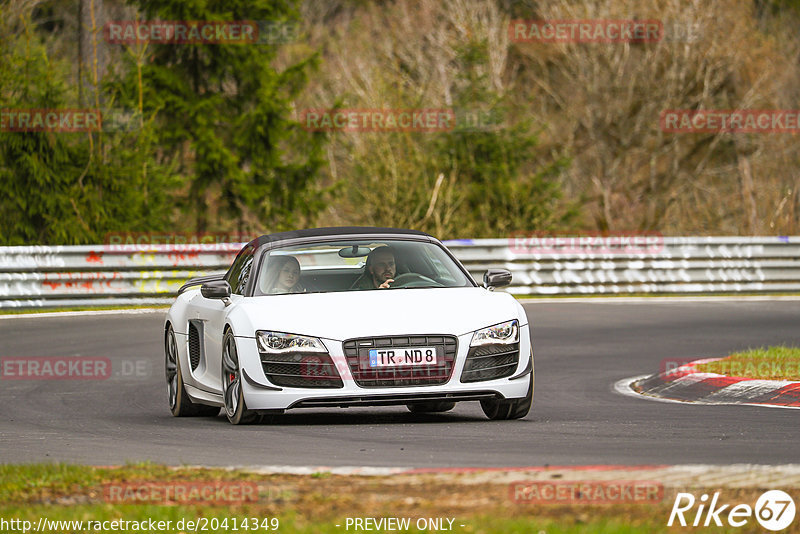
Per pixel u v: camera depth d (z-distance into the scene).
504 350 31.27
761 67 140.88
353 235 35.44
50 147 87.50
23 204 86.25
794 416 32.31
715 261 83.56
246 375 30.92
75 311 72.31
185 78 111.38
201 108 109.88
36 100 87.31
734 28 139.75
